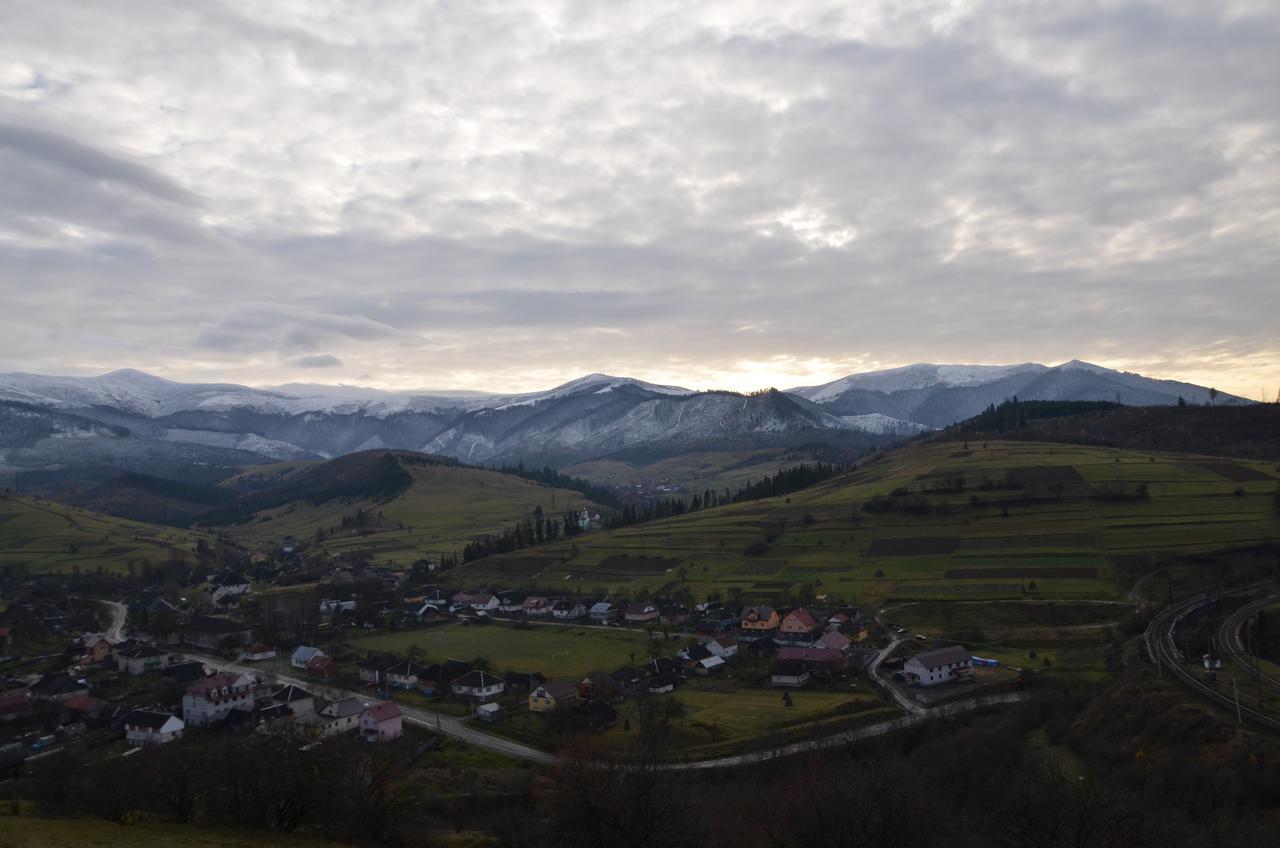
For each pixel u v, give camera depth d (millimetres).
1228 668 121500
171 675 176375
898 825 66375
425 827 90125
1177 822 71000
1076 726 109188
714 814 80688
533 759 123250
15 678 178500
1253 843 65188
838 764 105250
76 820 68625
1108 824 65188
